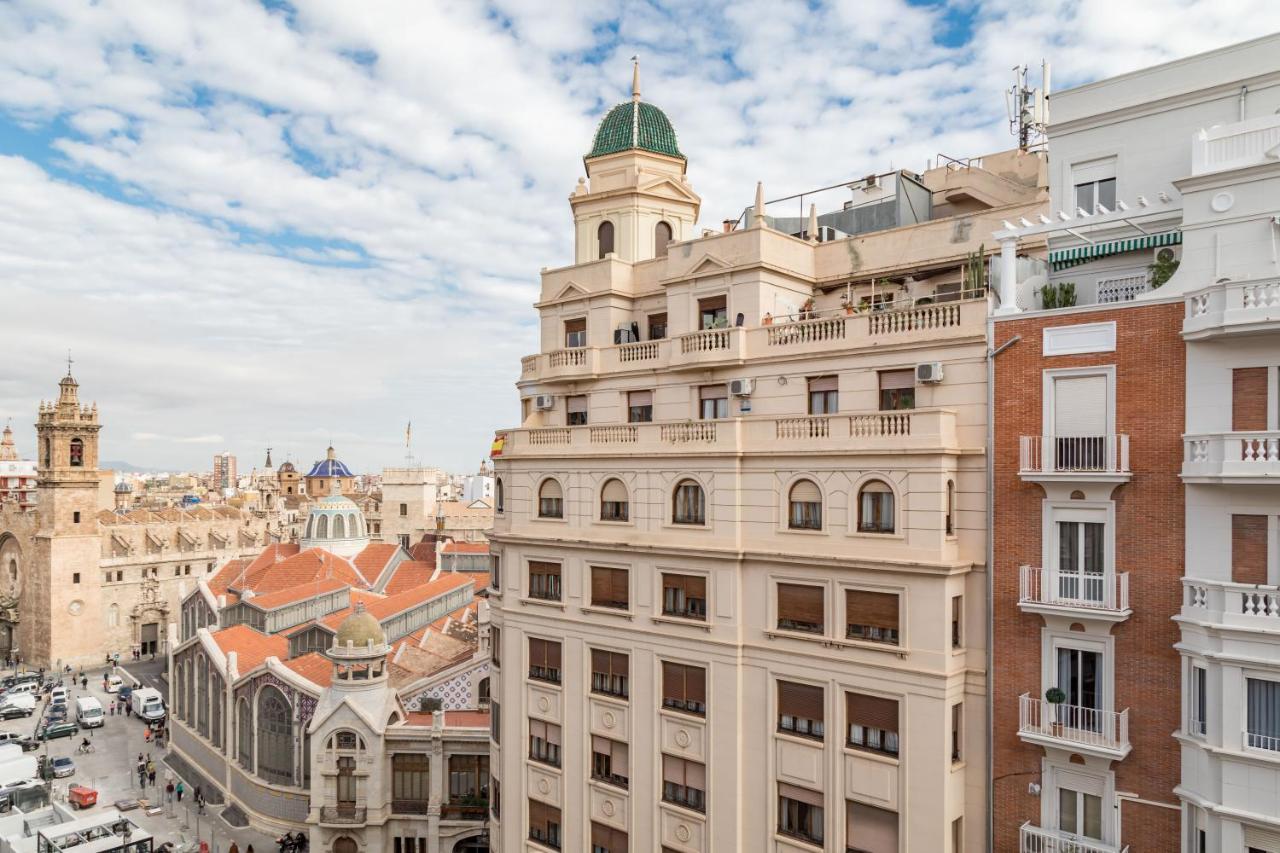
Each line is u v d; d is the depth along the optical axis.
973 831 24.89
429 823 48.56
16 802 51.31
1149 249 25.81
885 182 38.66
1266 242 21.47
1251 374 20.67
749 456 28.58
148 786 64.56
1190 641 21.09
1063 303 26.19
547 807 33.72
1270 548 20.28
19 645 105.25
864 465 26.06
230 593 84.88
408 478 115.75
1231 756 19.89
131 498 172.75
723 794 28.53
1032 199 33.59
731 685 28.44
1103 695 22.73
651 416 34.44
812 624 27.11
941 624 24.30
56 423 101.00
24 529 104.94
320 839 49.12
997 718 24.42
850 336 28.47
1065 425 23.72
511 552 35.47
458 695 55.59
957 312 26.08
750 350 30.94
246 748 58.56
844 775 25.97
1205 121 25.09
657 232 41.19
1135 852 22.05
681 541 30.11
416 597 71.31
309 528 90.75
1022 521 24.23
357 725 49.38
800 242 33.94
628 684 31.45
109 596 106.50
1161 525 21.95
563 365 36.59
